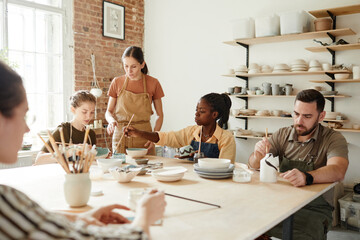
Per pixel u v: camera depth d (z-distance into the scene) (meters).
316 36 3.82
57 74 4.43
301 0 4.02
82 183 1.25
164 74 5.32
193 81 5.00
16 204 0.61
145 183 1.66
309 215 1.77
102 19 4.79
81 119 2.45
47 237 0.60
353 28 3.70
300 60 3.85
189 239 0.95
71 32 4.48
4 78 0.67
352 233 3.24
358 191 3.38
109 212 1.04
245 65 4.37
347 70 3.57
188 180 1.74
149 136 2.42
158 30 5.38
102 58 4.82
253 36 4.10
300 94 2.02
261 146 2.04
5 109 0.67
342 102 3.79
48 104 4.34
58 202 1.32
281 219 1.18
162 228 1.04
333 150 1.92
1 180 1.68
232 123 4.57
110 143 4.86
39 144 4.21
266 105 4.29
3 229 0.58
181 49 5.11
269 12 4.27
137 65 2.77
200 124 2.30
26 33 4.10
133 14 5.32
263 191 1.54
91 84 4.68
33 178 1.74
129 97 2.92
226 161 1.88
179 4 5.12
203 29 4.87
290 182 1.74
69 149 1.86
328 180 1.72
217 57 4.74
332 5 3.80
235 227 1.06
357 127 3.57
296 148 2.10
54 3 4.36
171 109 5.25
